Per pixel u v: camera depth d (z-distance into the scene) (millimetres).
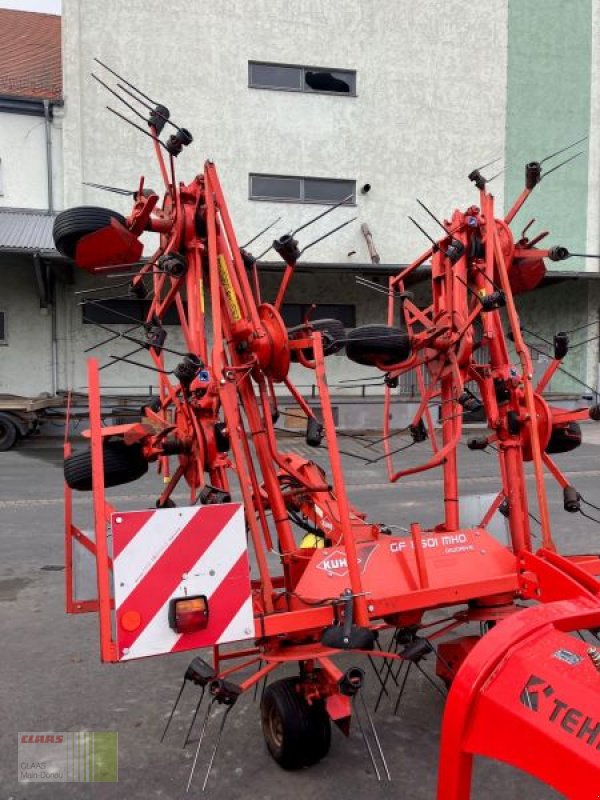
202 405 3574
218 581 2756
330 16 17781
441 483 10336
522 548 4020
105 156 16547
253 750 3285
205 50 17016
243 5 17172
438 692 3859
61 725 3545
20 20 21938
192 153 17109
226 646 4625
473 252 4465
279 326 3434
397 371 4559
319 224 17969
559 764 1700
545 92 19375
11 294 16391
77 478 3850
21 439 14992
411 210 18547
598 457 12922
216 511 2768
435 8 18438
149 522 2654
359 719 3227
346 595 2957
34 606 5309
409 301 4809
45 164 16609
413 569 3523
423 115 18531
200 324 3834
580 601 2254
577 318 20094
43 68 18188
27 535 7328
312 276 17859
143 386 16984
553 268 19844
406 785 2990
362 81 18078
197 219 3848
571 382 20234
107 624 2684
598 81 19609
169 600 2668
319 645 3064
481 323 4766
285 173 17719
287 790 2961
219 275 3775
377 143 18250
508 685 1898
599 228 19922
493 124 19062
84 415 6309
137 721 3580
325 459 12469
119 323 16859
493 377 4309
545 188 19656
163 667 4266
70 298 16641
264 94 17469
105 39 16391
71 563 3918
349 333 4363
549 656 1920
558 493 9562
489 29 18875
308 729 3016
